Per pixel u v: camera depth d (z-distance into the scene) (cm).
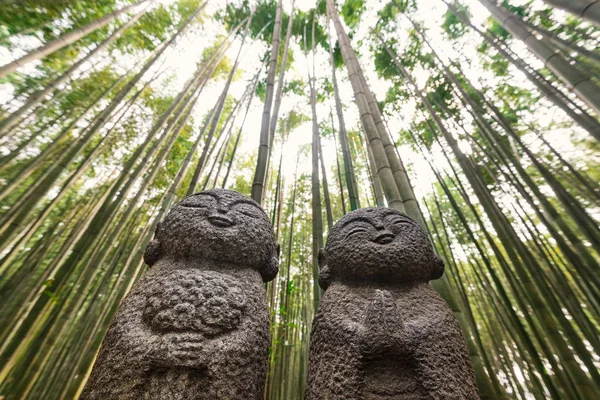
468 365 164
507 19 360
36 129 525
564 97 414
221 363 147
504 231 410
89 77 573
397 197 288
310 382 164
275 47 496
